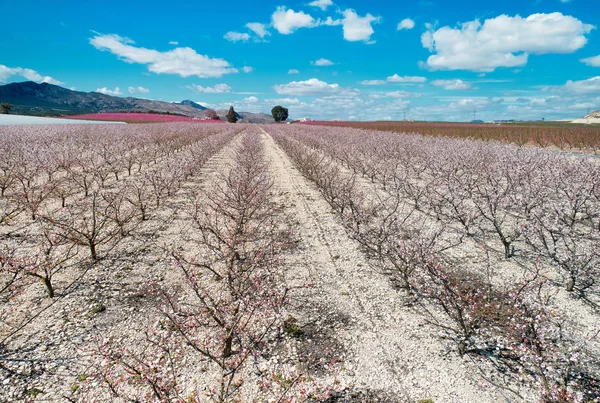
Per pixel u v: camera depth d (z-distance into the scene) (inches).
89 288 195.6
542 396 120.2
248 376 138.1
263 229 292.2
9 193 374.6
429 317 176.4
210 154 716.0
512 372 140.3
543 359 134.3
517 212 313.4
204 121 3009.4
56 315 170.9
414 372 141.6
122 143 695.1
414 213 338.6
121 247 250.8
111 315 172.2
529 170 400.2
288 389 125.5
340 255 248.1
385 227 247.0
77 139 791.7
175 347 151.2
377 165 531.8
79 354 146.4
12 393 127.0
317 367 143.7
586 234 264.1
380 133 1295.5
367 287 205.0
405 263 200.1
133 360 142.7
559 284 204.7
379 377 139.0
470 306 161.9
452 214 304.7
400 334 163.9
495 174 431.5
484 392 131.4
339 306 185.9
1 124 1376.7
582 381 132.8
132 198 382.6
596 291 197.0
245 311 154.1
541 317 138.6
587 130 1072.8
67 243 246.8
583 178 337.4
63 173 495.5
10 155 456.1
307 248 259.9
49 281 183.3
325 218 331.3
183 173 446.3
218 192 410.3
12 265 182.1
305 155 636.1
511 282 203.5
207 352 135.9
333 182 399.2
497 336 158.7
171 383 130.1
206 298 186.9
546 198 305.3
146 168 574.6
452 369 142.7
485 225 301.0
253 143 823.7
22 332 158.2
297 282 208.8
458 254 247.8
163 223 304.2
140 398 123.6
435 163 512.1
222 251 224.7
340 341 159.2
